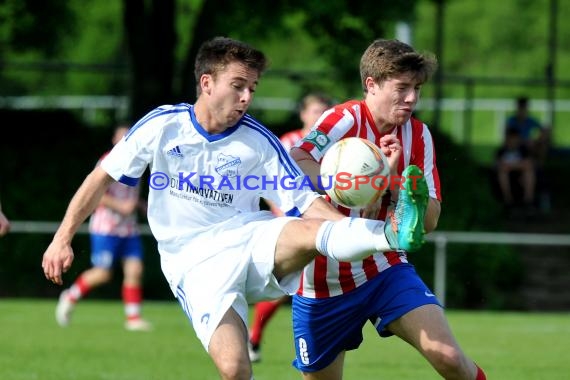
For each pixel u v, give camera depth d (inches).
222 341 666.8
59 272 728.3
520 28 5216.5
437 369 717.3
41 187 2603.3
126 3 2561.5
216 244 714.2
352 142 721.0
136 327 1577.3
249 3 2474.2
